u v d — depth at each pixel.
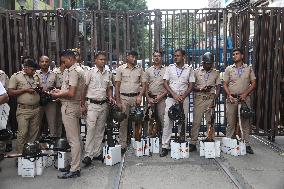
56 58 7.81
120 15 7.77
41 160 5.91
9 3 13.93
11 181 5.62
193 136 7.32
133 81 7.07
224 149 7.17
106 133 6.89
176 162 6.54
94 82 6.35
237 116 7.15
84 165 6.37
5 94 4.64
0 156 5.66
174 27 7.88
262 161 6.59
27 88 6.30
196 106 7.20
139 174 5.88
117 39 7.81
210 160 6.65
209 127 7.00
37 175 5.89
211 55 7.06
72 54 5.73
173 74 6.94
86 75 6.33
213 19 7.91
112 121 6.56
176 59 6.94
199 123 7.24
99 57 6.38
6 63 7.93
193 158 6.80
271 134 8.05
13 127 7.78
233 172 5.94
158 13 7.79
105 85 6.45
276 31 7.84
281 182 5.47
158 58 7.27
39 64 7.39
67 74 5.72
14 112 7.74
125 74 7.07
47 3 19.80
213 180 5.58
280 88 8.12
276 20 7.89
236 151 6.92
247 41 7.88
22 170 5.81
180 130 6.88
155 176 5.78
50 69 7.44
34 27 7.73
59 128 7.28
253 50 7.98
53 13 7.76
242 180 5.55
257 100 8.05
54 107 6.98
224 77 7.20
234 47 8.04
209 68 7.08
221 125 8.52
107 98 6.55
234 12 7.92
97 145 6.71
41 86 6.59
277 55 7.87
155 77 7.29
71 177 5.74
